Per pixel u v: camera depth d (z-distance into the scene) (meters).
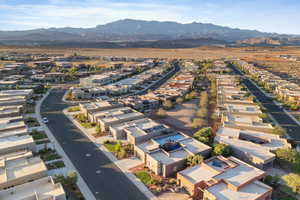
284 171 58.53
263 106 116.00
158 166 55.59
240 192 45.56
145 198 48.31
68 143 72.81
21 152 61.22
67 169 58.62
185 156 60.03
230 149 64.69
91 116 89.50
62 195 43.66
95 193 49.75
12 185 47.66
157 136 73.75
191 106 113.75
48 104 115.44
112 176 55.94
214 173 52.88
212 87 148.12
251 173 51.97
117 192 50.12
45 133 79.81
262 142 70.31
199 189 48.56
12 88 143.88
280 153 60.50
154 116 98.69
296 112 107.44
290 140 72.00
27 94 119.12
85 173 57.03
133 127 78.19
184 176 51.59
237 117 90.56
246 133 75.94
